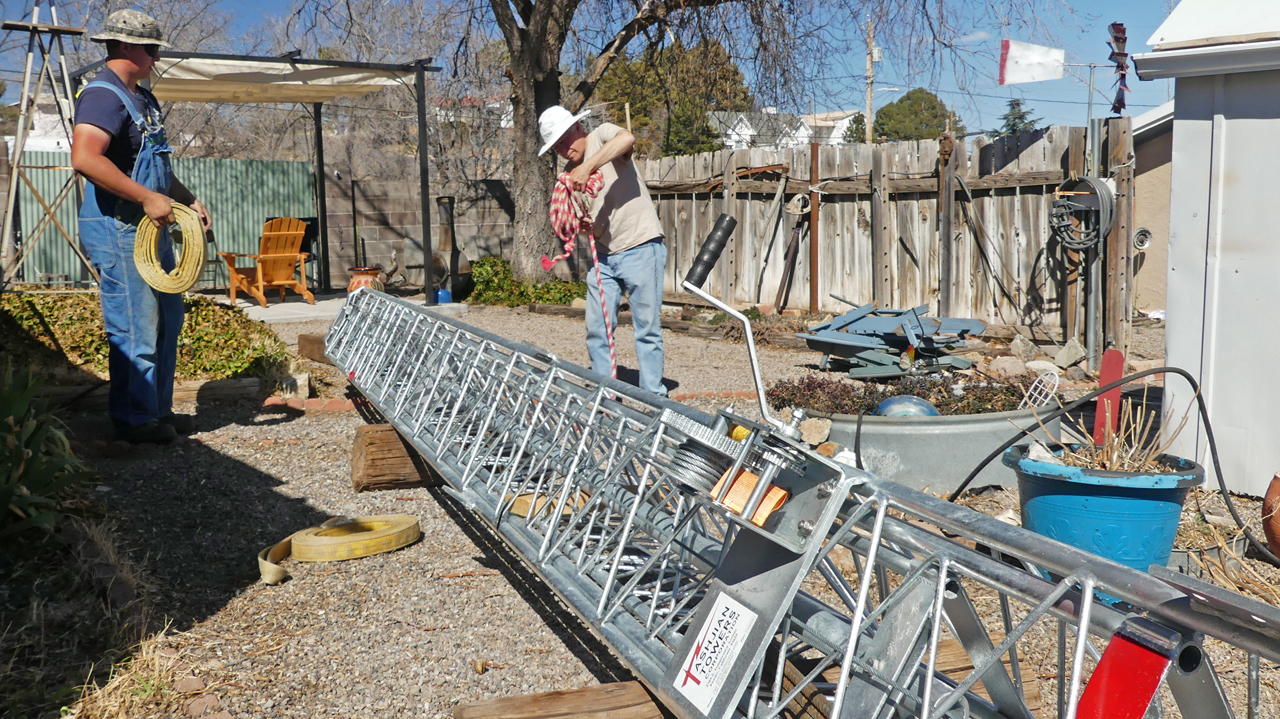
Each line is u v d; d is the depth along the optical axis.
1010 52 12.09
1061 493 3.61
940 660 2.67
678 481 2.30
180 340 7.60
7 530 3.68
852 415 5.20
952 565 1.60
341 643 3.22
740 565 1.98
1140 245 8.92
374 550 4.10
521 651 3.16
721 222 2.31
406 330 5.45
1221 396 5.02
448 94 22.44
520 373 3.83
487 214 17.31
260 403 7.10
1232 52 4.71
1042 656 3.15
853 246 11.94
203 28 27.69
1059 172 9.48
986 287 10.41
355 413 6.96
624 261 6.29
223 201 16.39
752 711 1.84
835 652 1.86
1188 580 1.26
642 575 2.41
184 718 2.68
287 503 4.84
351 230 16.69
